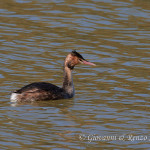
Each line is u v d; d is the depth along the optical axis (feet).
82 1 95.25
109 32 79.61
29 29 79.77
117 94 53.83
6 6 91.30
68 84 53.42
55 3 94.22
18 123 43.91
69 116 46.29
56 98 51.88
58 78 59.62
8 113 46.57
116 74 61.57
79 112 47.67
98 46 72.95
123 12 89.15
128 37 77.61
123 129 43.01
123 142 39.96
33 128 42.75
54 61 66.23
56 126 43.47
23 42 73.56
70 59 53.83
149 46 73.77
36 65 64.23
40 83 52.49
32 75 60.13
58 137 40.78
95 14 87.66
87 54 69.36
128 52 70.74
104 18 85.81
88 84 57.67
